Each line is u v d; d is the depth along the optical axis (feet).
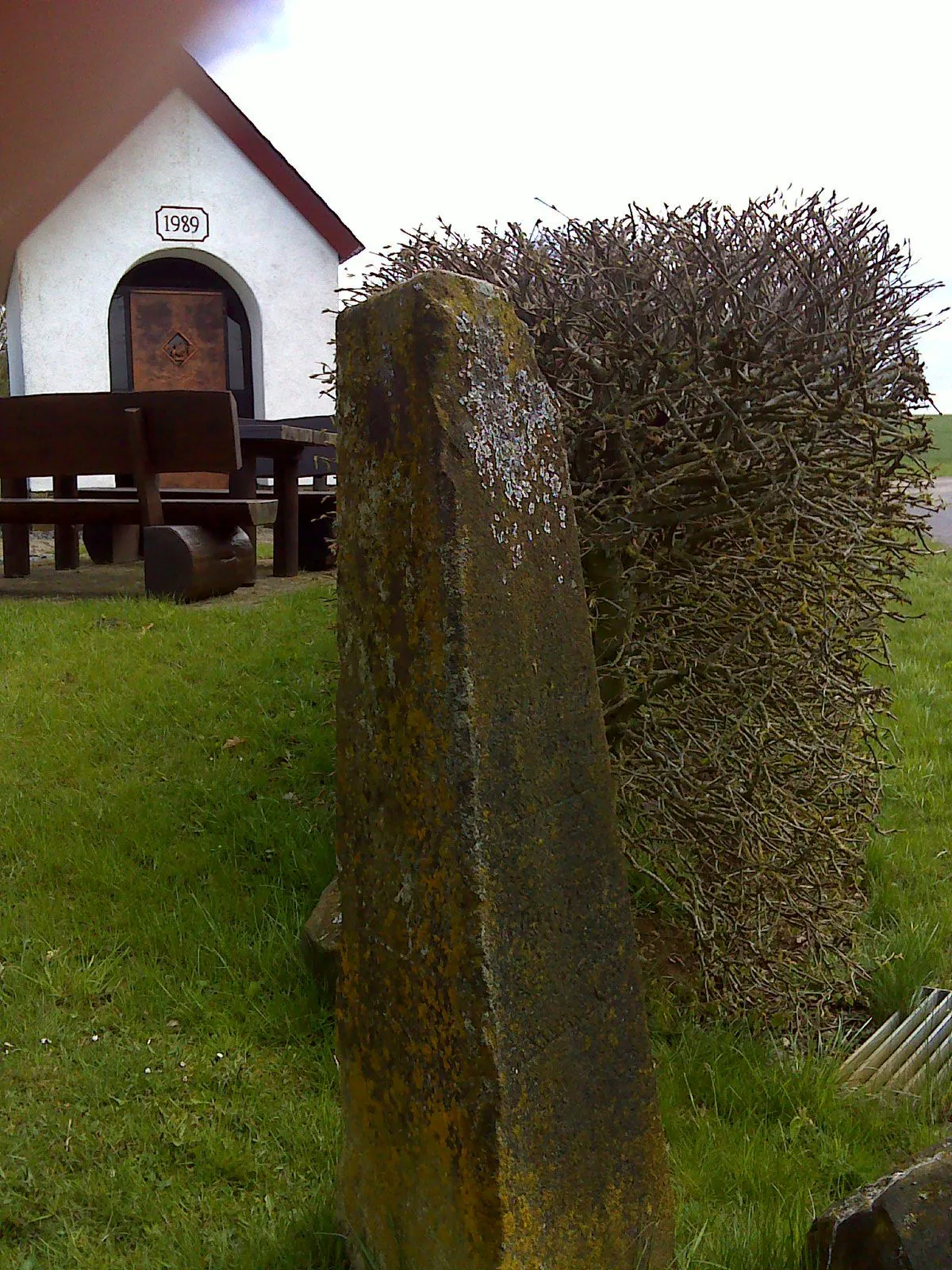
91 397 20.76
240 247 41.98
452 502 5.47
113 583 23.88
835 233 10.32
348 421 6.15
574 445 10.11
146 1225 7.41
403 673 5.78
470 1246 5.63
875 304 9.89
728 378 9.37
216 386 44.06
